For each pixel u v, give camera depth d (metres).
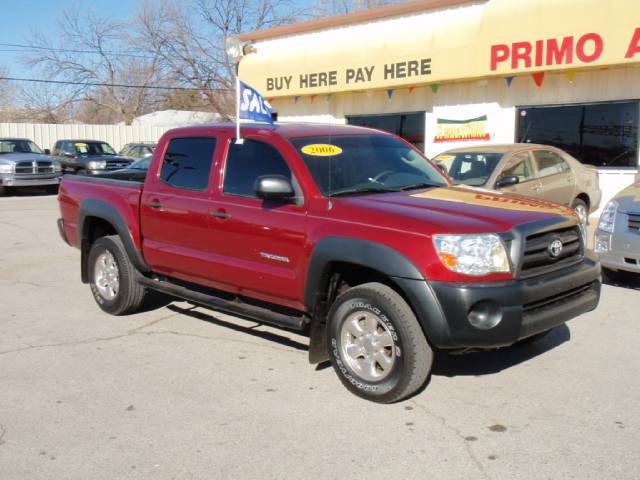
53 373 5.07
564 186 10.71
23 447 3.88
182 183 5.82
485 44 13.37
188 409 4.39
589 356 5.35
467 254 4.07
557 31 12.29
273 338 5.92
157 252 6.05
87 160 22.84
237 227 5.19
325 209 4.68
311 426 4.12
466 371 5.03
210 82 38.38
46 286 8.04
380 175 5.24
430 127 15.47
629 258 7.29
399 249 4.20
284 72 17.48
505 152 10.05
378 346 4.43
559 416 4.22
